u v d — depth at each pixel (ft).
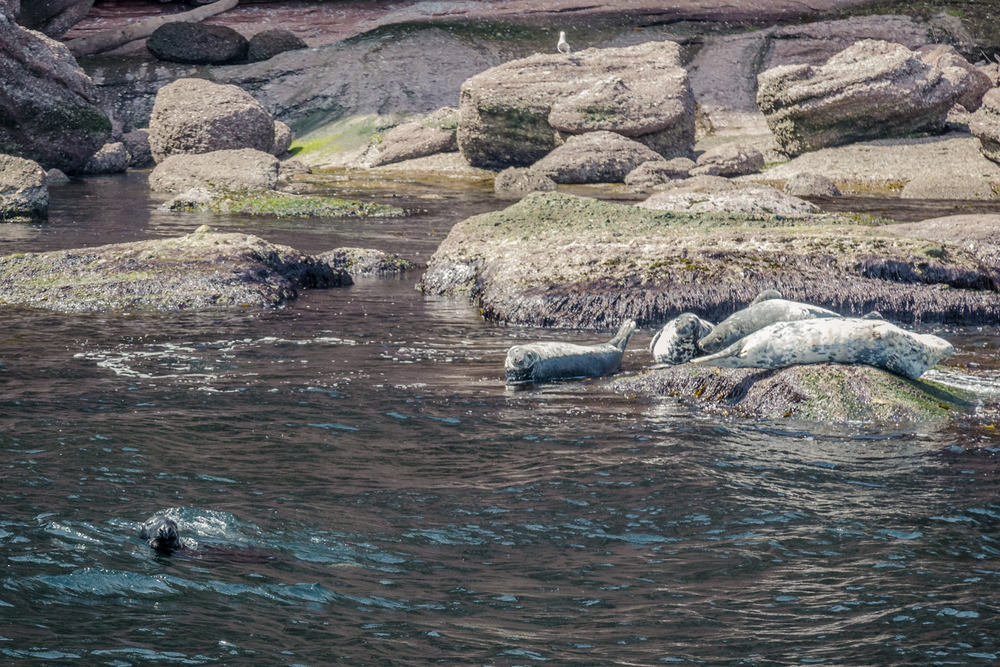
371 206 289.94
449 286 163.94
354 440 77.61
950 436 79.97
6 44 353.92
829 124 388.37
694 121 420.36
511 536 58.18
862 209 282.36
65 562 50.60
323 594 48.80
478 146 422.82
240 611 46.34
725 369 94.53
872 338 89.81
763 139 425.69
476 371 105.50
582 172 378.12
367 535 57.36
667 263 146.41
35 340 114.52
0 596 46.14
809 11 546.26
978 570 53.52
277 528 57.62
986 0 539.70
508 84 416.26
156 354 108.99
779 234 159.22
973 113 378.94
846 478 69.77
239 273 150.71
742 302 140.15
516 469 71.31
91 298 140.67
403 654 42.70
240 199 290.15
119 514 58.29
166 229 236.22
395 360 110.22
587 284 142.20
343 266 184.03
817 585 51.49
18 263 157.07
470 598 49.16
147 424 79.51
